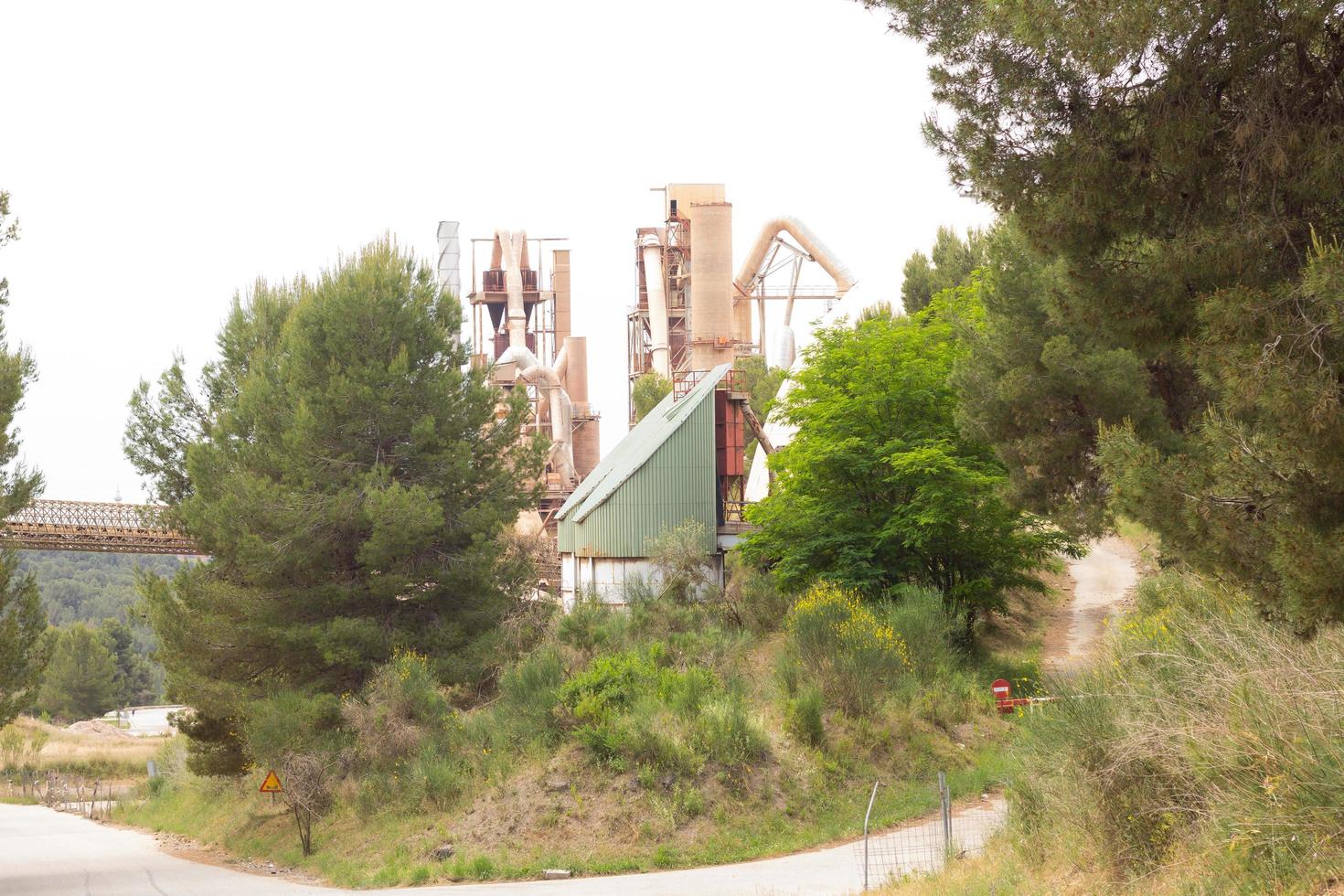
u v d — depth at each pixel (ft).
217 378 127.75
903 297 188.75
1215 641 39.17
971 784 80.07
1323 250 30.55
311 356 111.65
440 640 108.68
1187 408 90.58
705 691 85.76
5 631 85.40
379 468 108.78
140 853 102.32
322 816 90.48
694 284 263.90
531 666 93.66
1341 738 31.27
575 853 71.92
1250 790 32.45
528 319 354.54
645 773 76.38
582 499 171.53
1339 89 35.27
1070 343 86.48
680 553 135.33
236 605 103.60
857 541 114.93
